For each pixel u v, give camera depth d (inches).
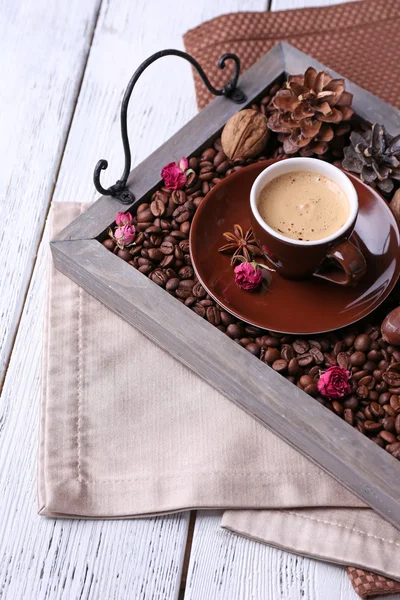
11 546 29.2
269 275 30.1
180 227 30.9
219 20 35.8
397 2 36.2
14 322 32.2
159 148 31.7
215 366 28.6
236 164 31.9
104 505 29.1
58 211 33.0
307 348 29.2
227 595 28.8
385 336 29.0
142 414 29.9
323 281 30.0
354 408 28.8
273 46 35.5
